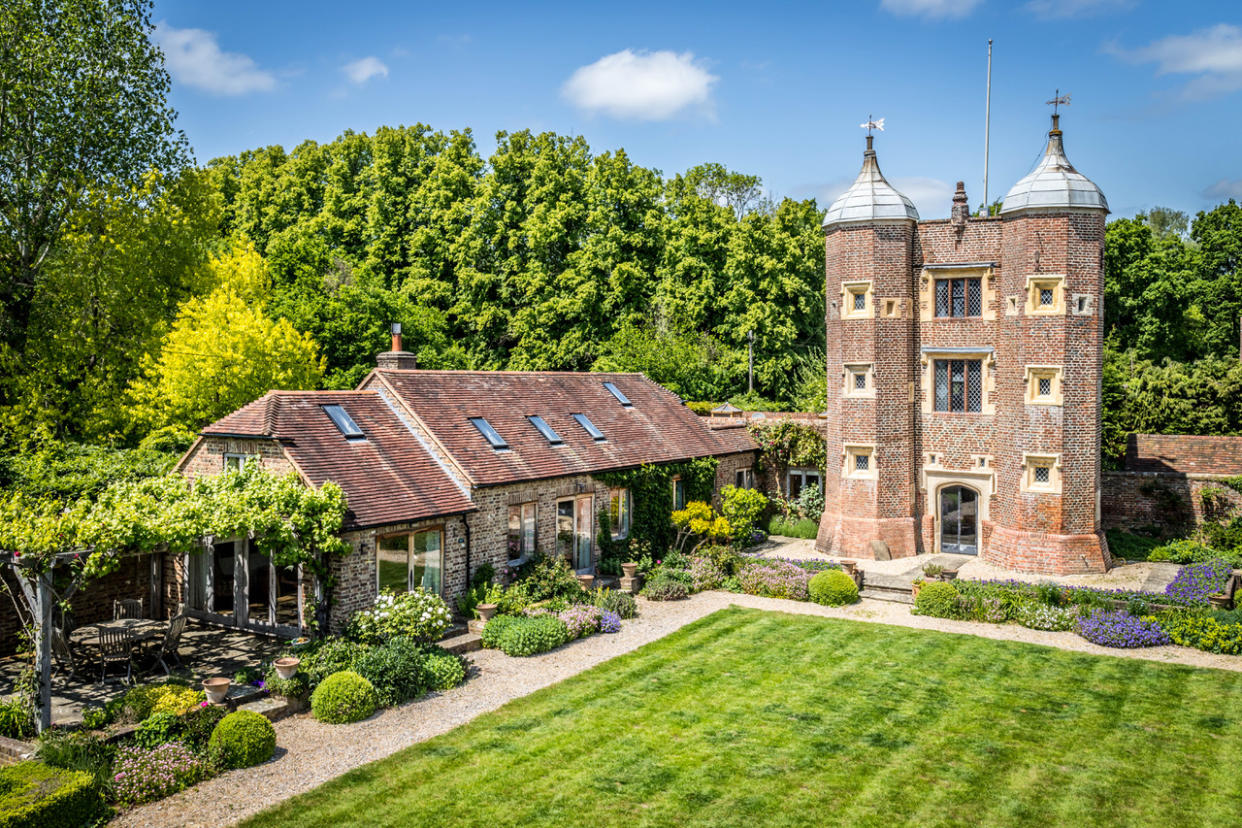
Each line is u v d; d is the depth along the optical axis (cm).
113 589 2133
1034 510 2775
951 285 2977
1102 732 1504
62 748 1264
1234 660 1898
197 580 2145
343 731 1501
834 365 3064
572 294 5034
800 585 2478
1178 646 2002
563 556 2509
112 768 1266
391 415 2336
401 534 2014
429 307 4972
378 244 5438
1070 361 2725
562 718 1566
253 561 2022
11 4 2877
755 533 3228
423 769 1348
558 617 2070
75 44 2995
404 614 1842
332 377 3922
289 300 4012
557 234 5081
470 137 5894
